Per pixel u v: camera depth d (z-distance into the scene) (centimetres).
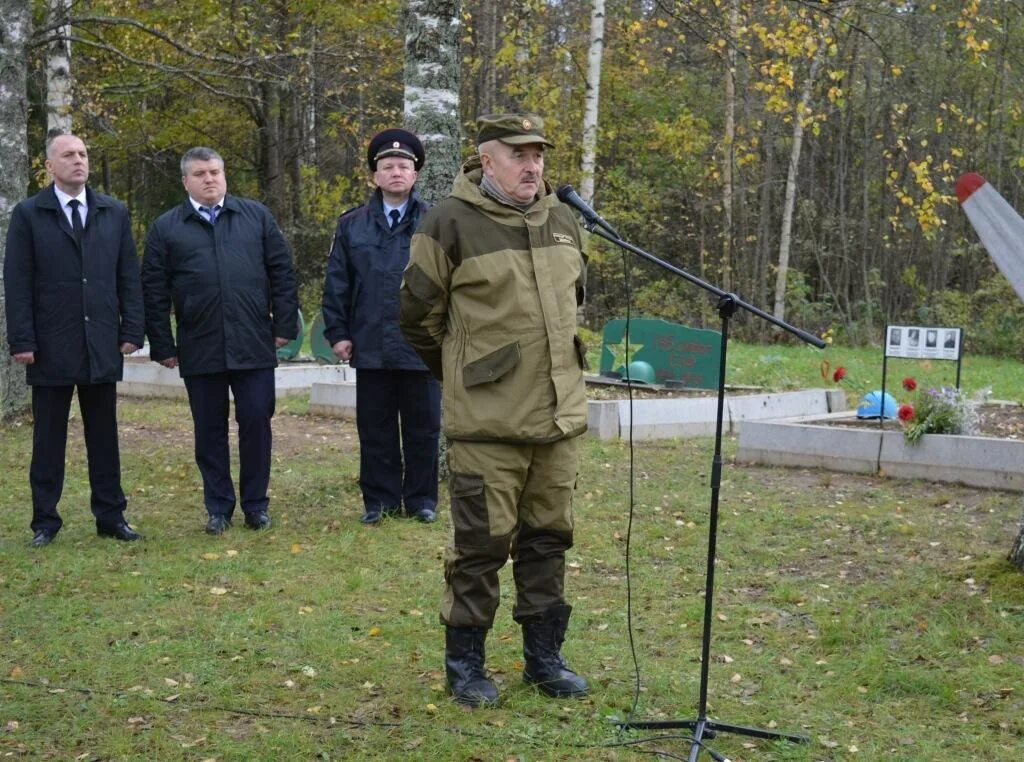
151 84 1672
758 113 2550
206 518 722
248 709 421
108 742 392
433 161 777
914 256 2806
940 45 2416
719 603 551
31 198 632
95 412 654
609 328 1248
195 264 665
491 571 415
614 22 2167
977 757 384
